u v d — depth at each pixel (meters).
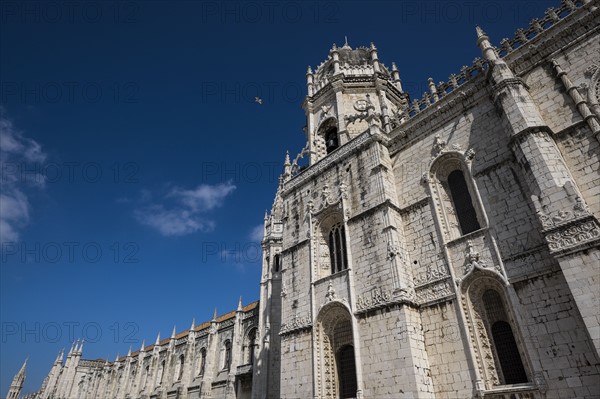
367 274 25.52
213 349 55.22
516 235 20.41
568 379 16.53
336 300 26.20
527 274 19.22
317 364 25.66
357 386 22.77
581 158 19.53
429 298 23.08
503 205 21.58
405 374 20.94
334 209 30.62
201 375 55.88
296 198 34.97
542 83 22.70
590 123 19.67
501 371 19.39
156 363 67.56
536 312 18.38
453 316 21.69
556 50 22.83
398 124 31.61
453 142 26.06
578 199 17.23
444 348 21.41
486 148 23.78
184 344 63.72
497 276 20.36
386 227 25.66
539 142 19.61
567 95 21.34
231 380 47.50
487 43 25.62
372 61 41.41
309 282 29.44
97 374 90.19
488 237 21.59
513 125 21.06
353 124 36.28
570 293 17.59
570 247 16.77
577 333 16.86
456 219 24.59
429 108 28.67
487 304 21.08
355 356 23.56
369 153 29.81
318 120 39.84
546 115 21.86
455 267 22.58
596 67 20.77
